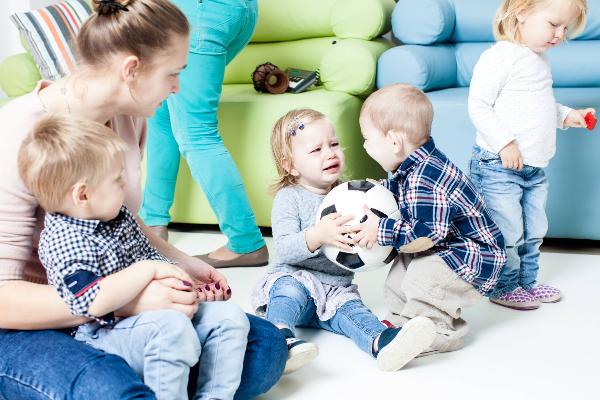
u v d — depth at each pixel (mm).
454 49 2809
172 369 1151
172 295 1196
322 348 1647
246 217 2277
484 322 1816
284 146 1744
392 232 1560
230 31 2170
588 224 2334
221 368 1234
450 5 2760
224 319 1235
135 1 1220
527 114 1872
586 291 2014
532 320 1814
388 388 1435
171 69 1276
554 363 1539
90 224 1189
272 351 1329
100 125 1205
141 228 1470
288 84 2680
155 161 2506
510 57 1861
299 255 1645
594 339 1669
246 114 2561
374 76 2570
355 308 1664
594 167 2287
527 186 1936
